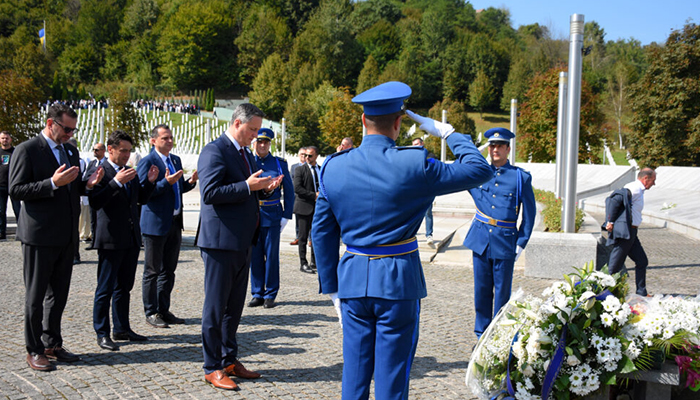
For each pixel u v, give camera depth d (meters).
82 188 4.99
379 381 2.91
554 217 11.31
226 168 4.34
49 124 4.69
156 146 6.13
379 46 113.12
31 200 4.54
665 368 3.06
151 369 4.62
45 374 4.45
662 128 36.19
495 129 5.44
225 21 112.31
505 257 5.30
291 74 96.94
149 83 108.50
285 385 4.36
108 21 122.62
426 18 112.50
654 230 16.00
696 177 25.86
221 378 4.27
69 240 4.72
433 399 4.16
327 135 57.22
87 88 105.12
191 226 13.38
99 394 4.07
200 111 83.75
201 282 8.24
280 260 10.21
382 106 2.96
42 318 4.62
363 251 2.97
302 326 6.10
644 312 3.33
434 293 7.78
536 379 3.25
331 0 124.75
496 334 3.42
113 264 5.16
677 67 35.44
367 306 2.94
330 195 3.06
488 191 5.45
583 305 3.18
